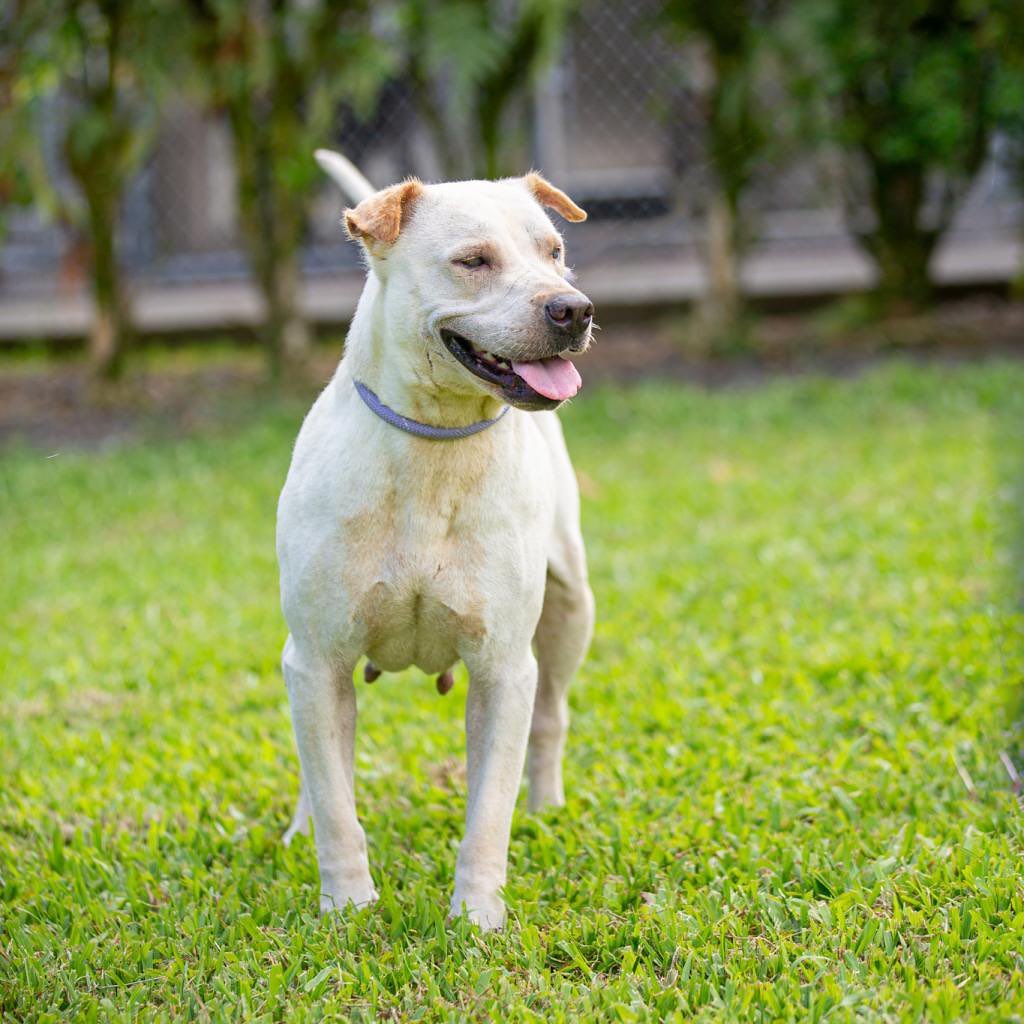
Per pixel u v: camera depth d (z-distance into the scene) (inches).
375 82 485.1
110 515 375.6
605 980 147.0
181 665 263.1
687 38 522.9
